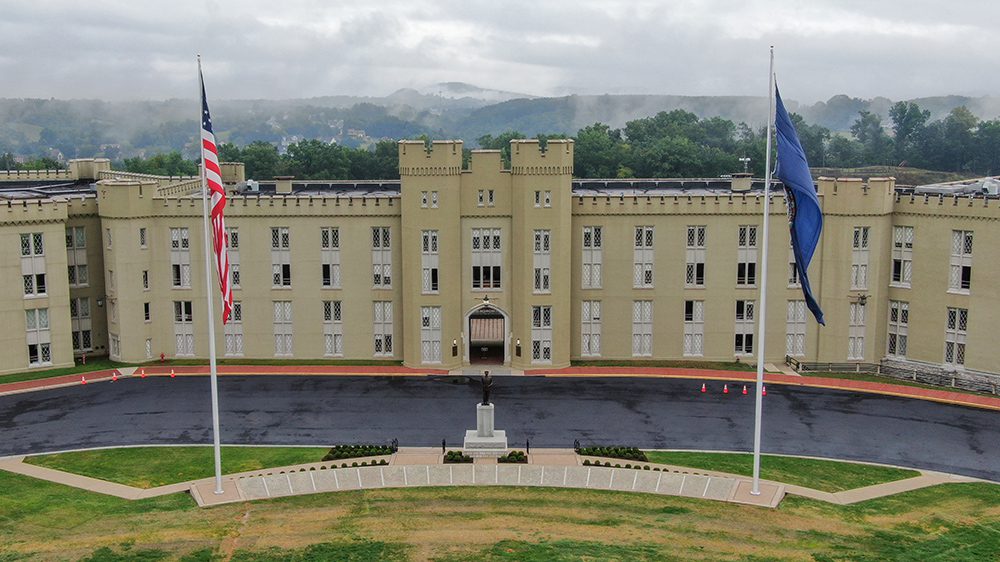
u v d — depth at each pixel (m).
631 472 57.94
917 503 54.25
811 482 57.53
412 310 82.69
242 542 48.47
